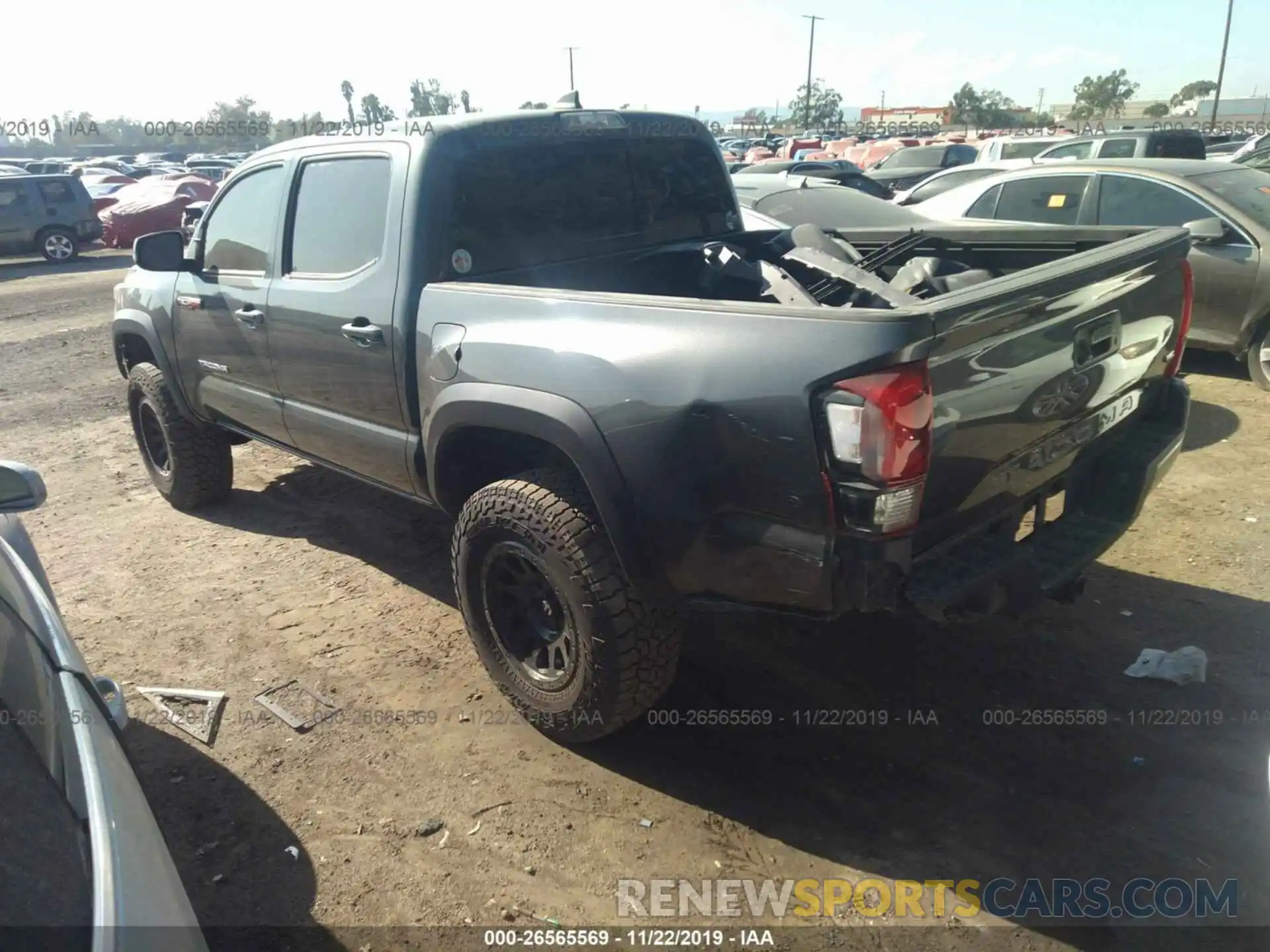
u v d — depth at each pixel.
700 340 2.50
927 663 3.54
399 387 3.48
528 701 3.15
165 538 5.00
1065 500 3.23
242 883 2.63
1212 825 2.69
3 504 2.33
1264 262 6.11
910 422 2.22
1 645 1.81
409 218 3.40
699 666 3.58
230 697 3.49
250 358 4.29
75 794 1.65
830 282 3.72
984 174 10.34
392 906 2.54
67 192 19.09
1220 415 6.02
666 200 4.25
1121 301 2.94
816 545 2.39
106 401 7.95
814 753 3.07
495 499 2.98
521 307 2.99
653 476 2.61
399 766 3.09
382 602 4.19
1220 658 3.47
